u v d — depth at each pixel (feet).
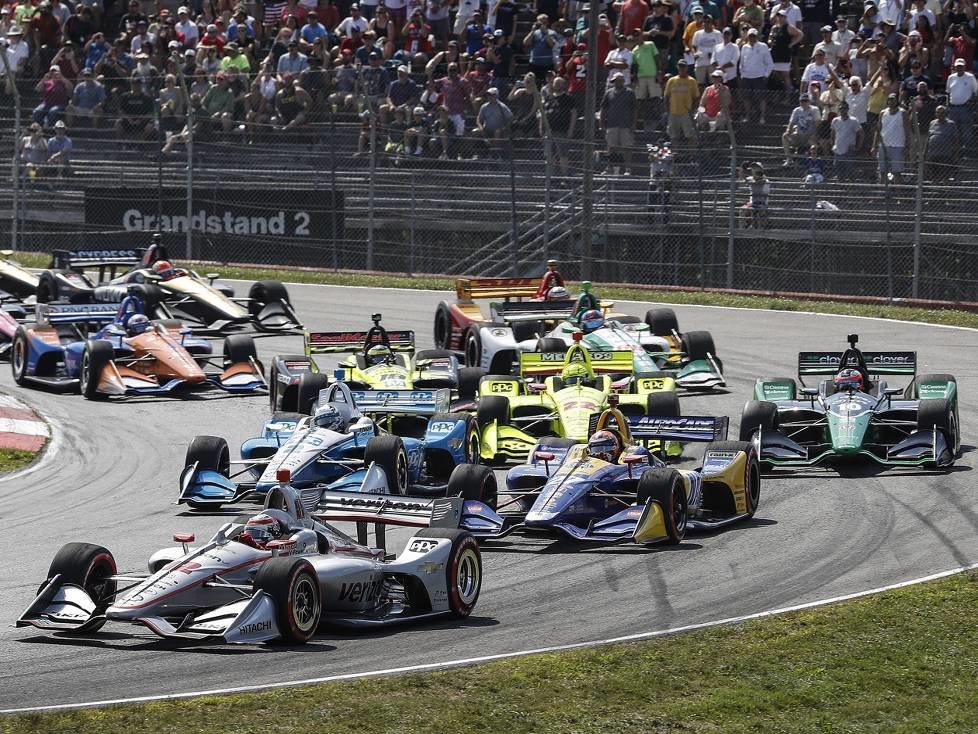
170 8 573.74
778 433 227.40
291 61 490.90
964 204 405.18
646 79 470.39
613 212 439.63
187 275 369.50
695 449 249.75
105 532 195.52
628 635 148.77
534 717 124.98
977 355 332.19
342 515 166.40
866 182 422.00
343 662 137.18
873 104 429.79
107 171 492.13
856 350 241.76
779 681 136.36
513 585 169.07
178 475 232.94
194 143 485.97
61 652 140.36
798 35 472.44
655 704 129.59
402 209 472.03
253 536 147.02
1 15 560.61
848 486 217.77
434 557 152.46
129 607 135.95
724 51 466.29
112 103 494.59
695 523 192.13
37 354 306.35
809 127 427.74
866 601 159.74
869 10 459.32
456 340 331.16
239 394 301.02
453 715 123.85
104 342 294.66
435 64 490.90
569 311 315.37
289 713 122.72
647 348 296.51
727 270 431.02
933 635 149.69
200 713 122.21
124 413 281.95
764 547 184.44
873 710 130.41
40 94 502.38
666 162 438.81
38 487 225.56
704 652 143.43
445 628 151.02
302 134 459.73
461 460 216.95
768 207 424.05
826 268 420.36
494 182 460.55
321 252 477.36
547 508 180.65
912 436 227.61
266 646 142.41
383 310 407.85
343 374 256.93
